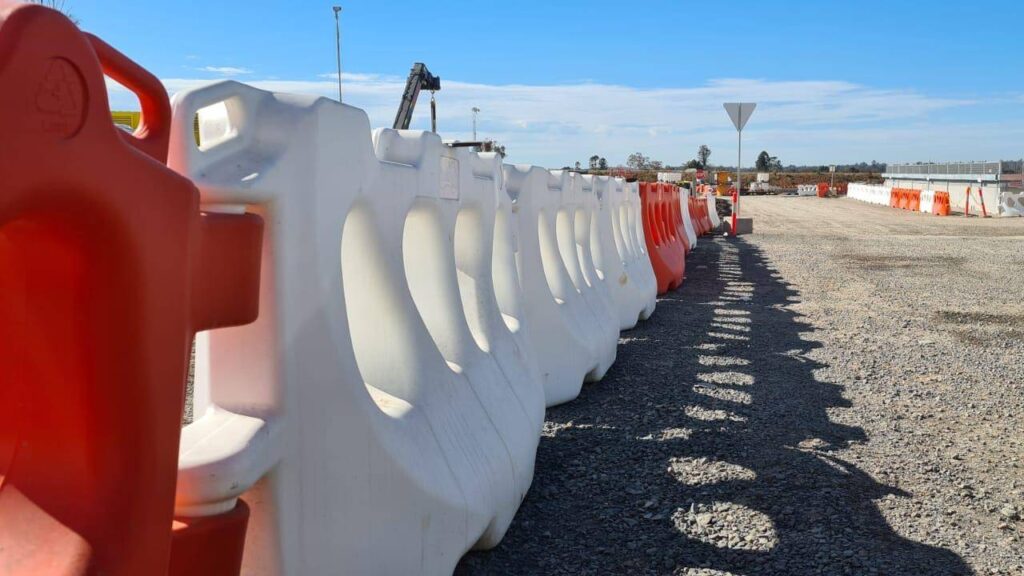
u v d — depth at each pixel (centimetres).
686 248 1858
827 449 511
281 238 224
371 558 271
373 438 270
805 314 1027
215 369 227
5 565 142
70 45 136
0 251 145
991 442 529
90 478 151
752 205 4916
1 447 153
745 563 361
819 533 391
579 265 723
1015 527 400
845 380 688
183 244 165
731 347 821
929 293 1216
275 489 225
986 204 3903
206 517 196
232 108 224
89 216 144
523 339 489
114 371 152
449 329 393
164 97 173
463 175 407
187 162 198
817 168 14312
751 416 580
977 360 768
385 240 316
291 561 233
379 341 330
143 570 159
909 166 6281
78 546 147
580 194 746
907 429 554
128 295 153
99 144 143
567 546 376
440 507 305
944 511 418
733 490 443
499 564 358
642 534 389
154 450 160
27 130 129
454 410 352
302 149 232
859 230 2683
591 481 454
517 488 391
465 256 444
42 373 151
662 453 500
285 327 227
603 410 592
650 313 1009
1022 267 1566
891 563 362
